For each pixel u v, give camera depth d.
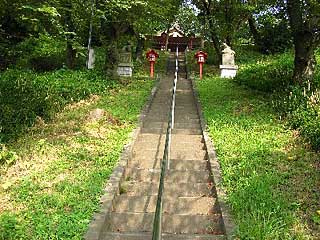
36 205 6.07
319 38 12.25
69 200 6.22
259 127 10.22
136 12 16.27
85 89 14.45
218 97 14.60
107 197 6.43
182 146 9.79
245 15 24.14
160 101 14.81
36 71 18.89
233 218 5.85
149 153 9.23
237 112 12.03
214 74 22.64
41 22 10.77
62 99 12.81
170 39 41.47
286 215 5.68
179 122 12.02
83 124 10.41
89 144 9.03
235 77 18.67
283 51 25.97
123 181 7.56
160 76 22.25
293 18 12.38
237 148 8.70
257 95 14.18
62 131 9.85
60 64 20.61
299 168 7.43
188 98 15.50
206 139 9.75
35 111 10.74
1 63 18.39
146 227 6.12
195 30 31.34
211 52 27.92
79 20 14.73
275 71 16.08
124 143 9.25
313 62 12.59
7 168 7.64
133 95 15.03
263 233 5.19
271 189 6.55
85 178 7.13
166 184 7.36
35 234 5.27
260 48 27.44
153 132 10.97
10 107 10.21
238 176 7.21
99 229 5.48
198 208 6.67
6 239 5.14
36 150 8.48
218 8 24.02
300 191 6.51
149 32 22.98
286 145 8.78
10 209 6.05
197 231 6.04
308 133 8.76
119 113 12.06
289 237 5.21
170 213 6.58
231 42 25.72
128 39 21.47
